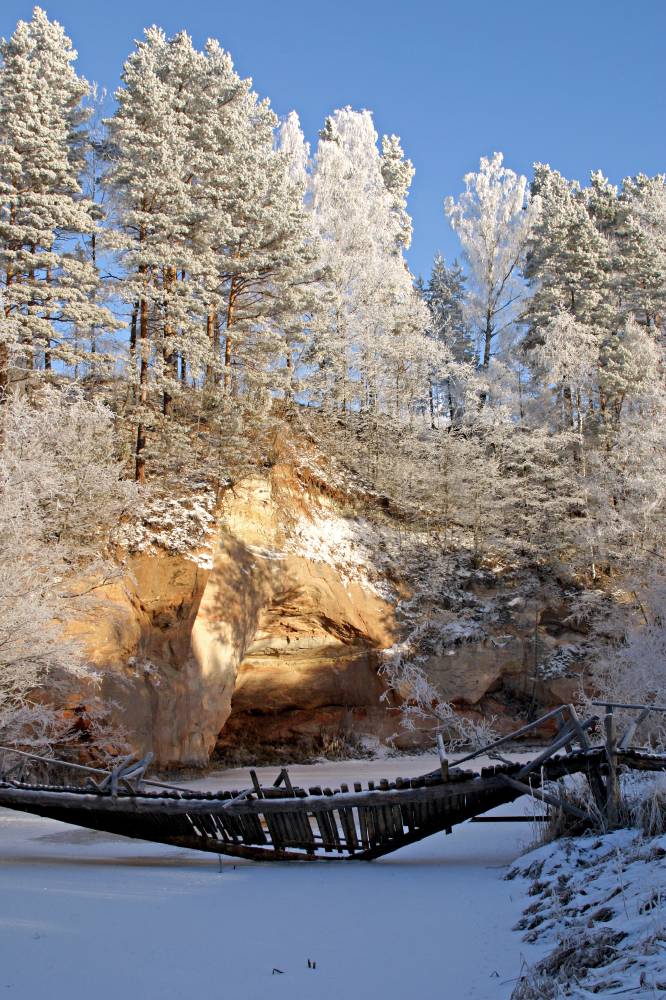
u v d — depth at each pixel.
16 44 25.25
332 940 5.93
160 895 7.63
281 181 31.36
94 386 27.16
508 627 30.31
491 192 42.94
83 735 19.16
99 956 5.46
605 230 44.41
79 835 12.47
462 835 11.56
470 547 33.44
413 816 9.86
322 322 34.53
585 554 31.47
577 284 37.12
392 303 39.16
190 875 8.88
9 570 15.54
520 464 33.72
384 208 43.50
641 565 25.78
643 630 20.88
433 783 9.61
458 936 5.99
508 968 5.09
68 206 24.30
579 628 31.06
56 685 17.94
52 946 5.68
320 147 43.12
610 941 5.03
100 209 28.58
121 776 10.31
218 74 32.28
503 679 29.81
